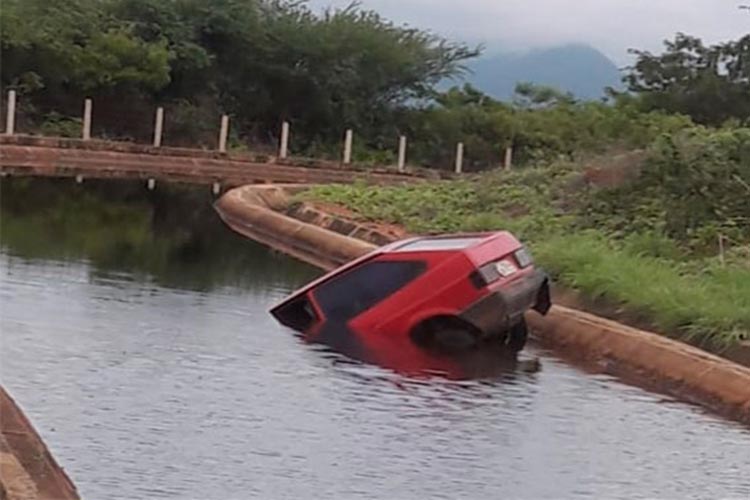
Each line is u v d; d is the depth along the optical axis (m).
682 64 46.22
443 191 27.16
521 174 26.98
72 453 9.41
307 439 10.15
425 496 9.03
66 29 44.44
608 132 38.78
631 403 12.16
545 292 14.74
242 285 17.78
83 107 44.81
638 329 14.44
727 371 12.47
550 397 12.17
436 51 51.31
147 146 41.69
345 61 49.72
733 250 18.19
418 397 11.80
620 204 21.59
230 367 12.41
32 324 13.70
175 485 8.89
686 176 20.84
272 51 49.03
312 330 14.52
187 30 47.84
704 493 9.55
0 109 42.28
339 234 23.36
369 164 45.47
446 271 14.27
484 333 14.19
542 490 9.37
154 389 11.31
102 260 19.09
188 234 23.92
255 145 48.47
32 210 25.09
